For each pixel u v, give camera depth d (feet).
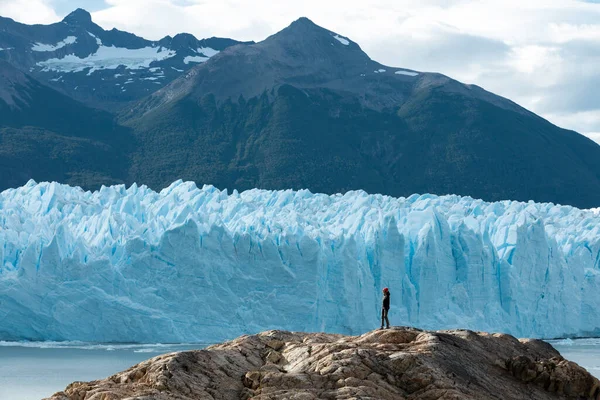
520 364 105.91
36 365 196.54
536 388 103.96
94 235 252.83
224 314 238.89
